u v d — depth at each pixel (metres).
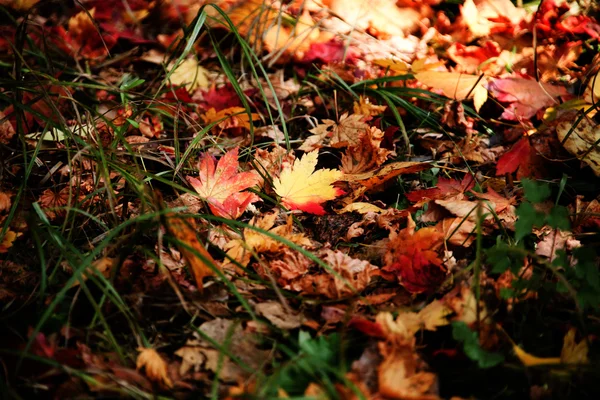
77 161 1.07
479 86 1.19
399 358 0.84
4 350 0.85
